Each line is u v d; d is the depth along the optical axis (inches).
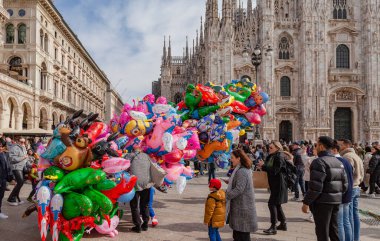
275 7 2167.8
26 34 1679.4
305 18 2086.6
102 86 3993.6
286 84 2149.4
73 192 332.8
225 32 2122.3
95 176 331.0
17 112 1508.4
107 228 365.1
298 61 2139.5
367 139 2066.9
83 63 2822.3
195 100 526.6
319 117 2057.1
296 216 488.4
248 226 291.4
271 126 2037.4
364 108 2112.5
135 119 411.5
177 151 438.9
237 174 296.0
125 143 408.8
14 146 530.6
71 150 327.9
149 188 401.4
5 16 1310.3
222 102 515.8
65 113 2207.2
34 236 368.8
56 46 2025.1
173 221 441.7
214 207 312.3
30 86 1627.7
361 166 378.3
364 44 2123.5
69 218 333.1
